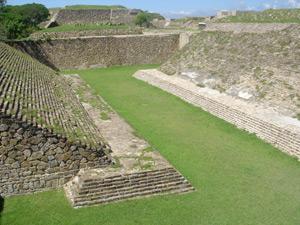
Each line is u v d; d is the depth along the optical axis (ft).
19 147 46.70
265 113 70.33
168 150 60.54
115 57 141.08
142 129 70.18
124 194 46.24
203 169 54.03
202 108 82.99
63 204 44.93
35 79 77.92
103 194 45.52
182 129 70.38
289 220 42.34
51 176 48.37
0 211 43.42
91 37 137.90
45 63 132.16
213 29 120.67
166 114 79.56
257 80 82.28
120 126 66.13
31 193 47.75
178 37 146.00
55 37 141.69
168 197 46.73
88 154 49.21
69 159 48.73
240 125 70.49
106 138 59.57
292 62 78.84
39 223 41.22
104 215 42.83
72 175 49.16
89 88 95.76
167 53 146.72
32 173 47.62
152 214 43.21
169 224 41.47
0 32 146.72
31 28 168.25
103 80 115.14
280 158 57.67
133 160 51.57
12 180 47.09
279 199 46.42
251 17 136.05
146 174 48.01
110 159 50.49
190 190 48.34
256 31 99.30
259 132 65.82
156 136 66.64
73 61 135.85
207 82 94.43
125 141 58.59
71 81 102.53
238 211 43.96
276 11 129.39
